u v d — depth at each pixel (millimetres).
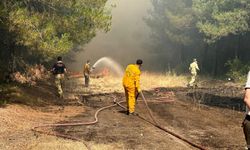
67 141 7520
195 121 10508
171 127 9492
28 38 11969
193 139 8211
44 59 15461
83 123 9461
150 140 7930
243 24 25812
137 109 12617
